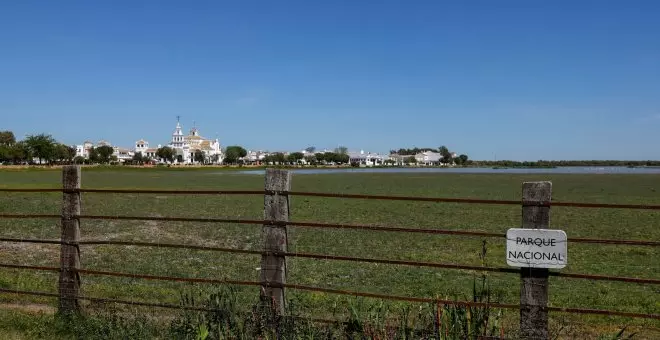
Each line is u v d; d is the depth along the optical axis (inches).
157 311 348.5
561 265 241.3
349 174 4306.1
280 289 283.7
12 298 380.8
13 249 620.1
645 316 237.1
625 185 2436.0
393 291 432.8
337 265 542.0
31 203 1261.1
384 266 541.3
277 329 263.0
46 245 651.5
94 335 290.5
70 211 318.7
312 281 468.8
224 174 3991.1
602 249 676.1
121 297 382.9
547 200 245.0
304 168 7426.2
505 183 2674.7
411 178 3383.4
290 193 279.4
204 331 253.8
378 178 3376.0
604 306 392.5
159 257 575.2
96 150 7283.5
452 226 934.4
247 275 487.2
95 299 316.5
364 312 338.6
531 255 245.0
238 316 279.0
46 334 299.3
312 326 272.2
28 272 489.1
